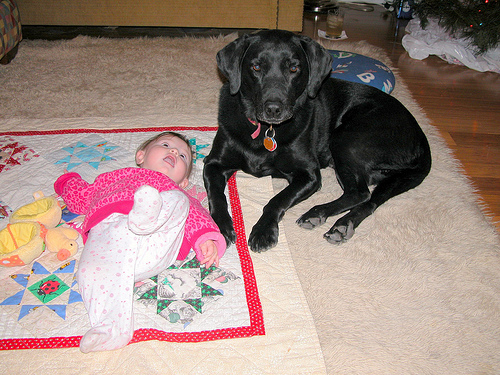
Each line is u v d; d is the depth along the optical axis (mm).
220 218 1771
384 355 1367
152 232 1338
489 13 3555
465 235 1879
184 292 1489
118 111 2686
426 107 3027
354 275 1651
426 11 3916
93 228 1455
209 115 2676
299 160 1977
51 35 3957
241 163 2029
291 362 1290
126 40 3824
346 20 4750
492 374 1333
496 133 2750
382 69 2809
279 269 1615
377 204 1949
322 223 1866
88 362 1261
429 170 2113
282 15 3875
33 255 1506
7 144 2223
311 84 1953
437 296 1588
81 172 2039
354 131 2055
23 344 1298
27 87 2967
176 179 1770
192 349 1311
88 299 1295
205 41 3861
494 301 1578
